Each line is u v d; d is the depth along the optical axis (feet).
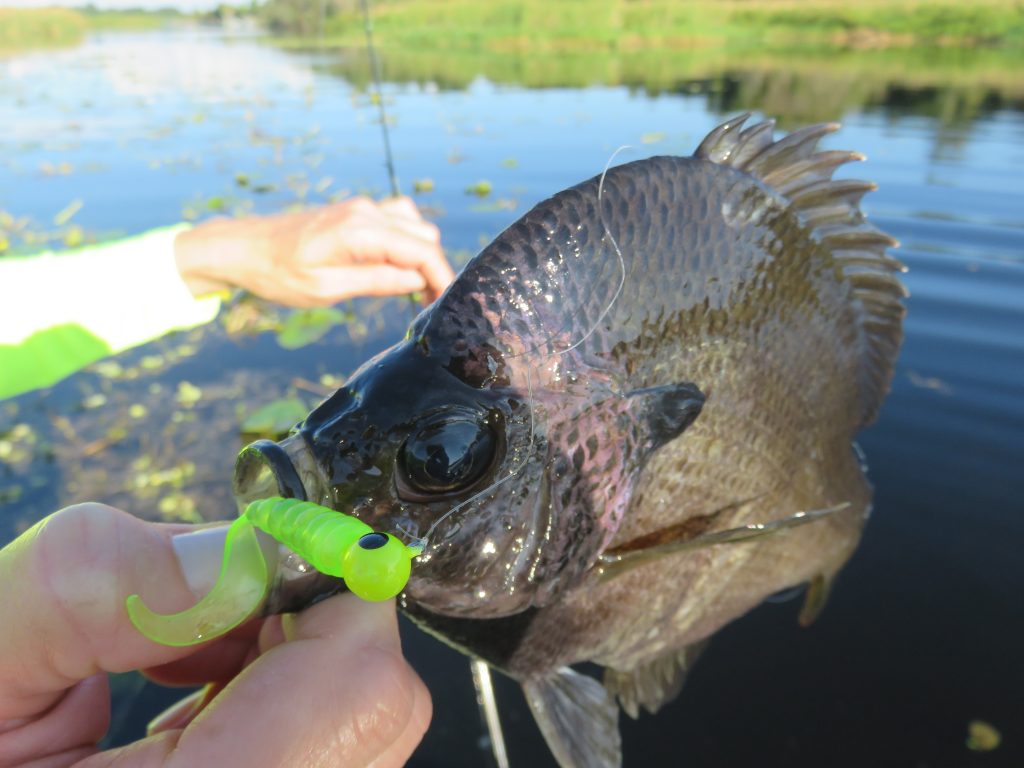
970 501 0.85
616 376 0.33
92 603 0.24
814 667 0.71
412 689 0.26
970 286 1.28
